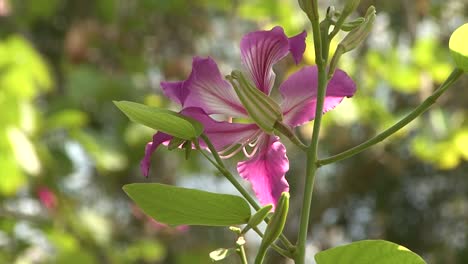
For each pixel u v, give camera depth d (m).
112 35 2.02
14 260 1.61
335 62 0.62
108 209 1.99
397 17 1.88
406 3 1.81
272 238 0.59
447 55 1.74
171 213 0.62
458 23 2.02
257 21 1.83
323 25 0.62
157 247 1.77
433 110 1.73
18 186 1.46
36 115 1.47
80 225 1.56
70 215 1.56
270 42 0.65
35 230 1.60
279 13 1.66
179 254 1.81
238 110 0.66
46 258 1.60
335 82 0.65
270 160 0.66
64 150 1.71
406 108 1.87
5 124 1.41
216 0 2.04
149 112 0.61
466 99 1.78
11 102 1.42
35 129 1.46
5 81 1.64
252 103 0.62
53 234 1.56
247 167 0.67
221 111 0.66
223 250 0.61
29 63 1.65
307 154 0.62
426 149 1.74
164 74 1.96
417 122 1.77
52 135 1.70
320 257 0.60
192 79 0.65
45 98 1.98
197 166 1.93
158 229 1.77
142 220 1.78
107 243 1.59
